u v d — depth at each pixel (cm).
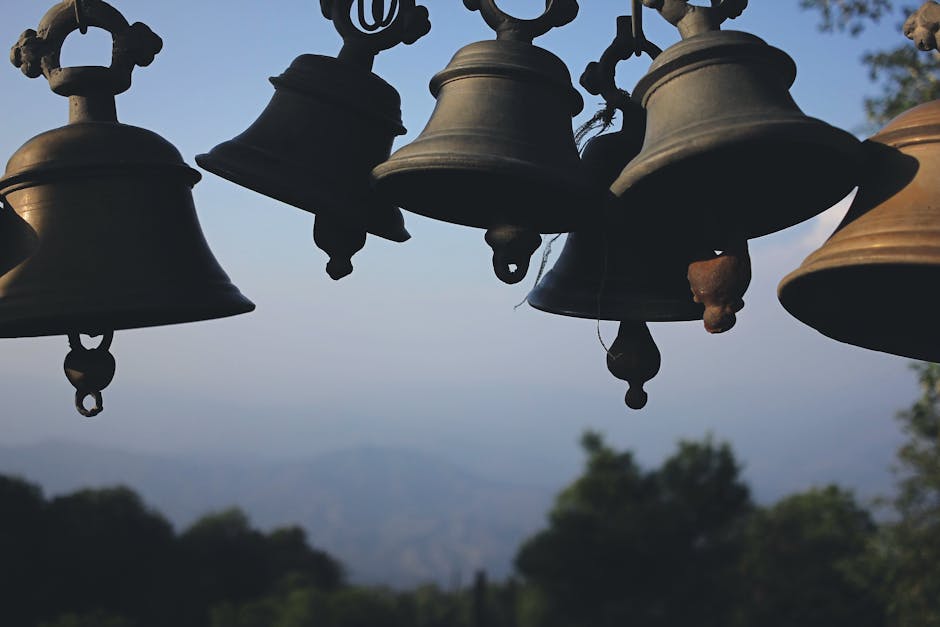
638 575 2802
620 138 272
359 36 279
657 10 236
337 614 4003
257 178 264
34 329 290
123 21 274
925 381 976
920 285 233
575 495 2947
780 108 217
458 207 258
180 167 276
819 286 230
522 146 239
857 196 223
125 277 262
